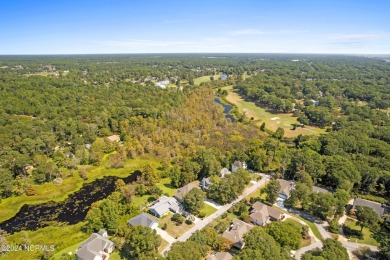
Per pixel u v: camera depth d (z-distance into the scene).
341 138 115.56
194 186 86.88
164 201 80.38
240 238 64.38
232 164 102.62
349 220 74.81
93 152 111.12
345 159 94.94
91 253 58.62
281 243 60.69
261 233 58.28
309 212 78.25
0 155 99.88
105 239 63.31
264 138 132.88
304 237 67.44
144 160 112.31
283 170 96.50
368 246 64.88
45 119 141.88
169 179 97.75
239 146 113.12
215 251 62.25
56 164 104.25
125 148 115.94
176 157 110.19
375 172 87.62
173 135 124.12
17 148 109.06
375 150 109.88
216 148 111.44
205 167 96.50
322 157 99.25
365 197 85.31
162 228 70.56
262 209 74.94
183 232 69.44
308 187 81.50
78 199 87.56
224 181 83.56
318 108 166.75
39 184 94.19
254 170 102.56
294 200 77.81
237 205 79.00
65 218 77.69
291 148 118.75
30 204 84.69
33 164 103.94
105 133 133.62
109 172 104.38
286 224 64.06
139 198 85.31
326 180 92.31
